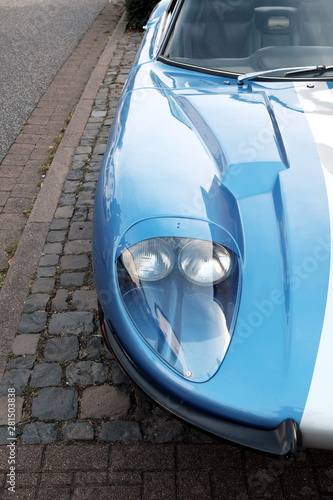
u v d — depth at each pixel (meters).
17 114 5.36
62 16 9.52
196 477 1.93
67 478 1.93
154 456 2.00
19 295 2.80
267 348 1.52
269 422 1.48
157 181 1.89
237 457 2.00
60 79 6.37
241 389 1.50
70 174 4.03
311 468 1.96
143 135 2.19
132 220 1.77
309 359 1.49
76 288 2.84
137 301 1.67
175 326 1.61
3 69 6.79
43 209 3.58
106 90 5.74
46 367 2.37
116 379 2.31
